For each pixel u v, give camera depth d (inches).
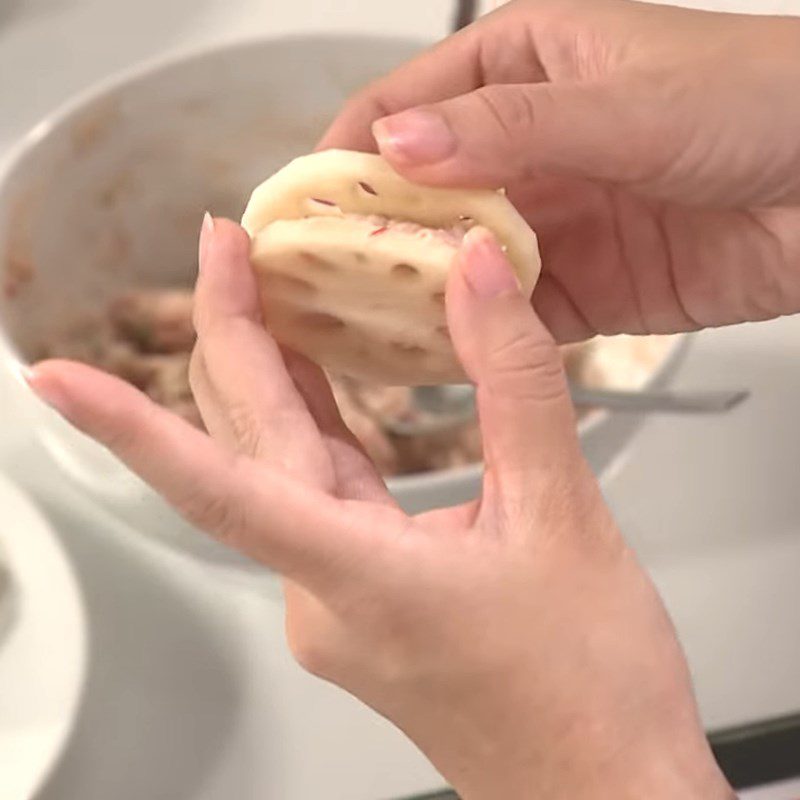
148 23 25.1
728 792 14.8
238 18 25.4
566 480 14.6
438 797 18.0
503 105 15.1
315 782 18.2
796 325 22.9
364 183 14.7
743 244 18.9
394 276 14.6
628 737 14.6
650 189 17.1
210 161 23.0
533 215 19.2
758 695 19.2
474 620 14.4
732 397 21.4
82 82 24.0
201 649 19.1
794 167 17.0
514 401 14.3
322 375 16.5
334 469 15.3
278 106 22.5
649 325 20.1
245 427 15.0
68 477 19.8
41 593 18.7
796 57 16.6
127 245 23.2
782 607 20.0
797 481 21.2
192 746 18.3
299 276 15.0
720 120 16.4
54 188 21.5
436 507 18.6
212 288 15.1
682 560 20.3
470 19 23.2
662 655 14.9
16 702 17.9
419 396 21.7
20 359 19.8
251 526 13.9
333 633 14.9
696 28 17.4
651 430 21.5
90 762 18.1
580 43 18.1
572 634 14.5
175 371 21.8
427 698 14.9
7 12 25.0
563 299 20.1
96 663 18.8
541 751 14.7
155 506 18.8
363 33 21.7
